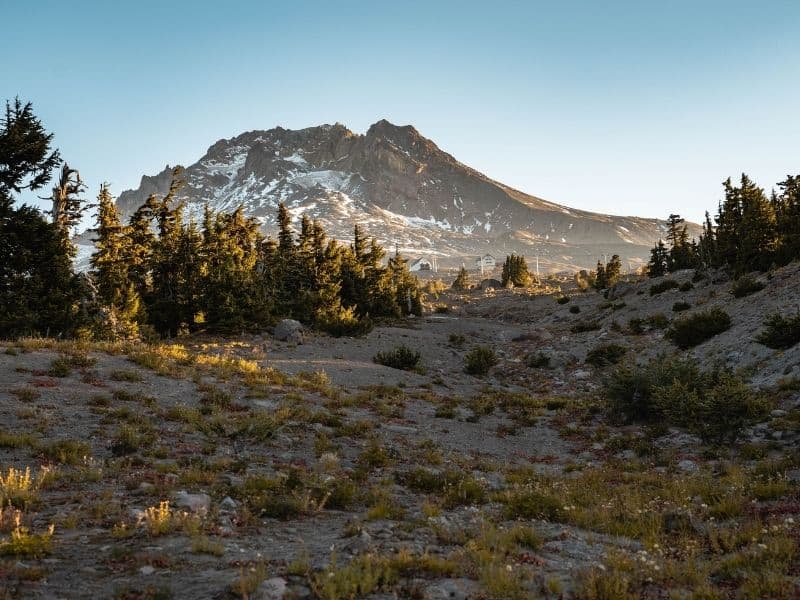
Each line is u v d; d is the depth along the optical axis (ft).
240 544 25.13
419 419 71.00
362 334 174.40
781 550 24.16
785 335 82.23
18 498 28.53
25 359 68.49
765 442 53.62
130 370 71.46
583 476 47.34
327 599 18.61
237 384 75.92
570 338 164.66
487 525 29.43
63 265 112.27
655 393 65.31
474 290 488.85
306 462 46.37
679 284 212.43
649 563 22.84
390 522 30.73
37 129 109.09
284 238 221.46
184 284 160.25
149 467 39.19
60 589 18.60
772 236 177.88
